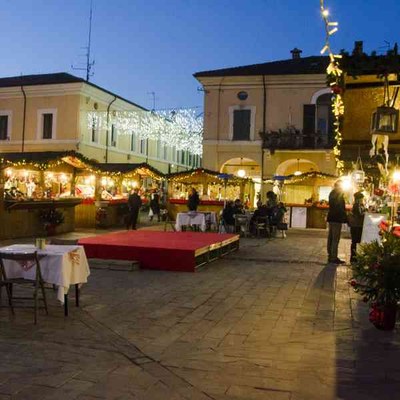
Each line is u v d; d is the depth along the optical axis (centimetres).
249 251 1448
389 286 634
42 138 3369
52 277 683
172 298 809
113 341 580
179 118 3619
